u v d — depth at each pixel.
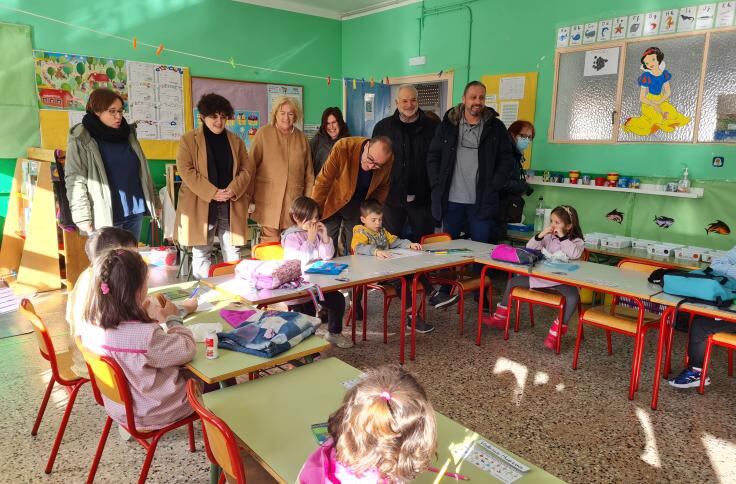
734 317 2.59
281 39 6.81
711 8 4.09
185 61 6.08
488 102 5.70
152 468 2.38
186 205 3.94
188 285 2.95
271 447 1.45
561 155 5.17
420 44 6.36
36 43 5.13
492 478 1.35
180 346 1.90
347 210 4.13
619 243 4.53
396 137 4.73
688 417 2.86
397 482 1.11
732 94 4.06
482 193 4.50
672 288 2.88
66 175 3.69
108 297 1.84
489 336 4.02
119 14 5.56
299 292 2.76
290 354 2.01
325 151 4.95
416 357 3.61
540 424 2.78
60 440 2.33
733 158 4.11
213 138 3.97
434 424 1.12
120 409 1.91
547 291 3.75
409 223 5.08
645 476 2.36
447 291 4.62
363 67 7.16
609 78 4.74
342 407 1.18
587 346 3.86
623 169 4.75
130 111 5.75
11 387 3.11
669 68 4.37
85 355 1.92
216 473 1.70
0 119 5.02
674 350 3.81
